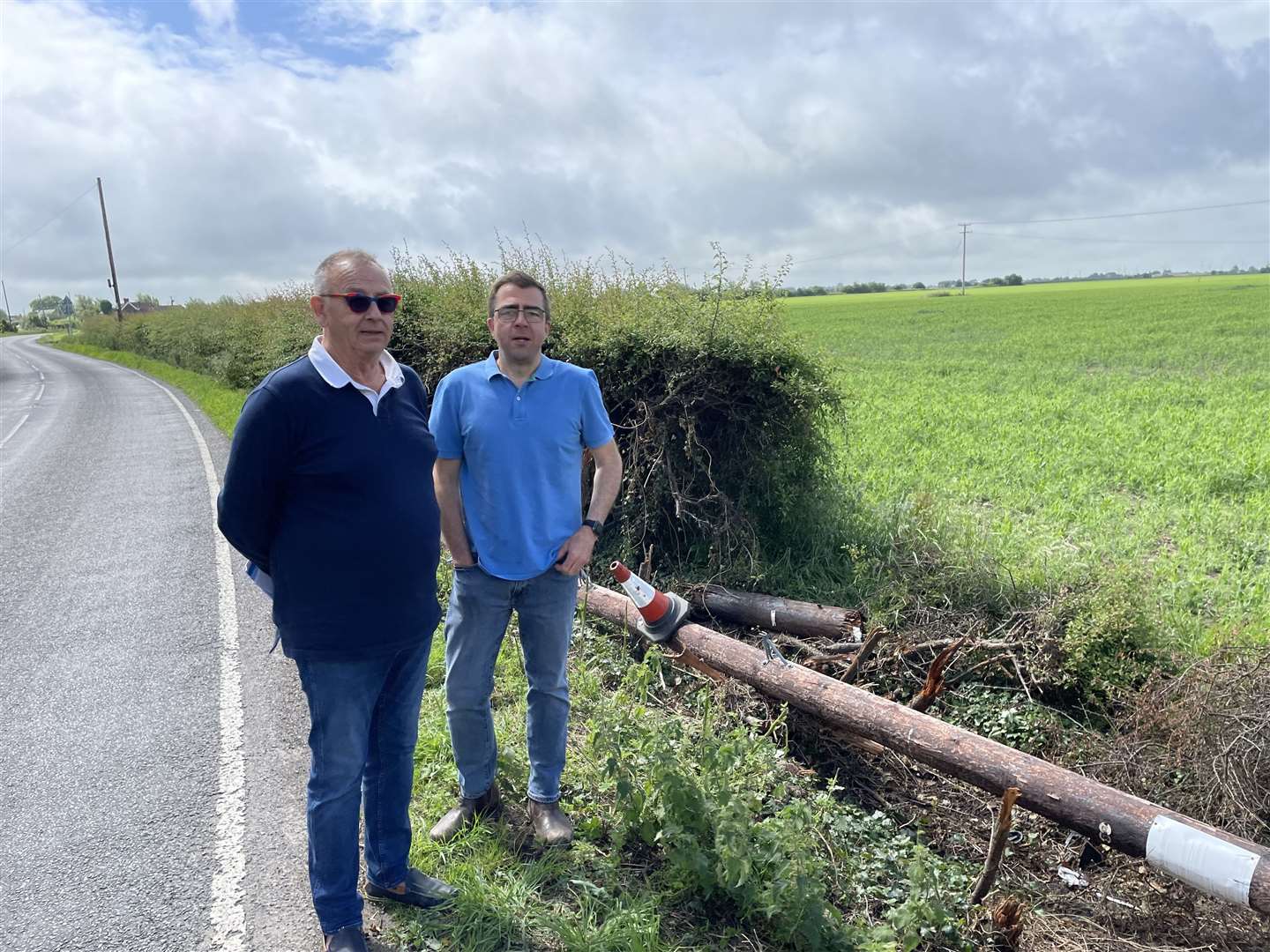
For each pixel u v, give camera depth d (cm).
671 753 330
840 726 379
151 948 281
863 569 554
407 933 281
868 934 280
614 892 300
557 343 664
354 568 252
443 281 879
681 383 602
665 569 605
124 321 5025
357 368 256
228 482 246
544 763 327
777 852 289
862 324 4803
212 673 507
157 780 389
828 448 661
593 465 627
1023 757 320
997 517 747
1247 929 289
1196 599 548
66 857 332
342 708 261
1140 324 3925
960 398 1591
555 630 320
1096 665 429
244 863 327
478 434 305
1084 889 323
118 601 643
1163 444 1072
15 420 1919
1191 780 347
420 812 346
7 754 416
